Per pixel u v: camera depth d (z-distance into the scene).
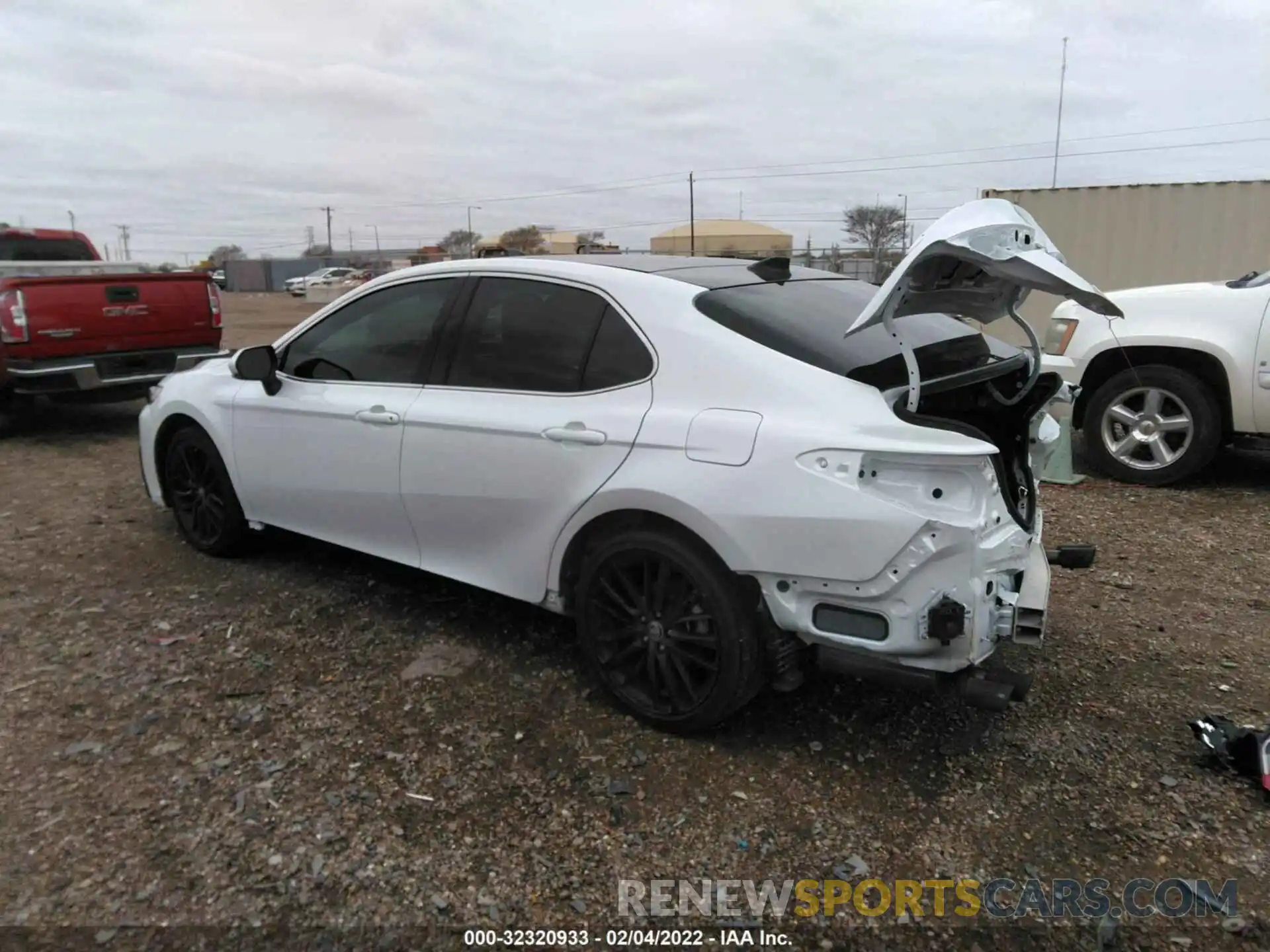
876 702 3.55
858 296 3.82
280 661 3.90
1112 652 3.96
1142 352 6.50
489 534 3.74
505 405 3.61
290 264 63.94
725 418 3.04
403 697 3.59
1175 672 3.79
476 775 3.10
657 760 3.19
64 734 3.35
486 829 2.84
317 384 4.34
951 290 3.15
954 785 3.05
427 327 3.97
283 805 2.94
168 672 3.81
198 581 4.80
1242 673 3.77
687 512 3.04
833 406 2.91
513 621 4.27
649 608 3.29
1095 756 3.20
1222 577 4.78
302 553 5.18
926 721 3.42
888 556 2.76
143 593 4.65
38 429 9.19
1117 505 6.09
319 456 4.27
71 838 2.79
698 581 3.10
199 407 4.85
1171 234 11.18
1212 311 6.20
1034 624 3.14
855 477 2.78
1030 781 3.07
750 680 3.12
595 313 3.49
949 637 2.76
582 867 2.70
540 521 3.54
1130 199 11.31
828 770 3.13
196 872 2.65
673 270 3.62
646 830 2.85
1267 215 10.62
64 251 11.81
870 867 2.70
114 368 8.49
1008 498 3.08
